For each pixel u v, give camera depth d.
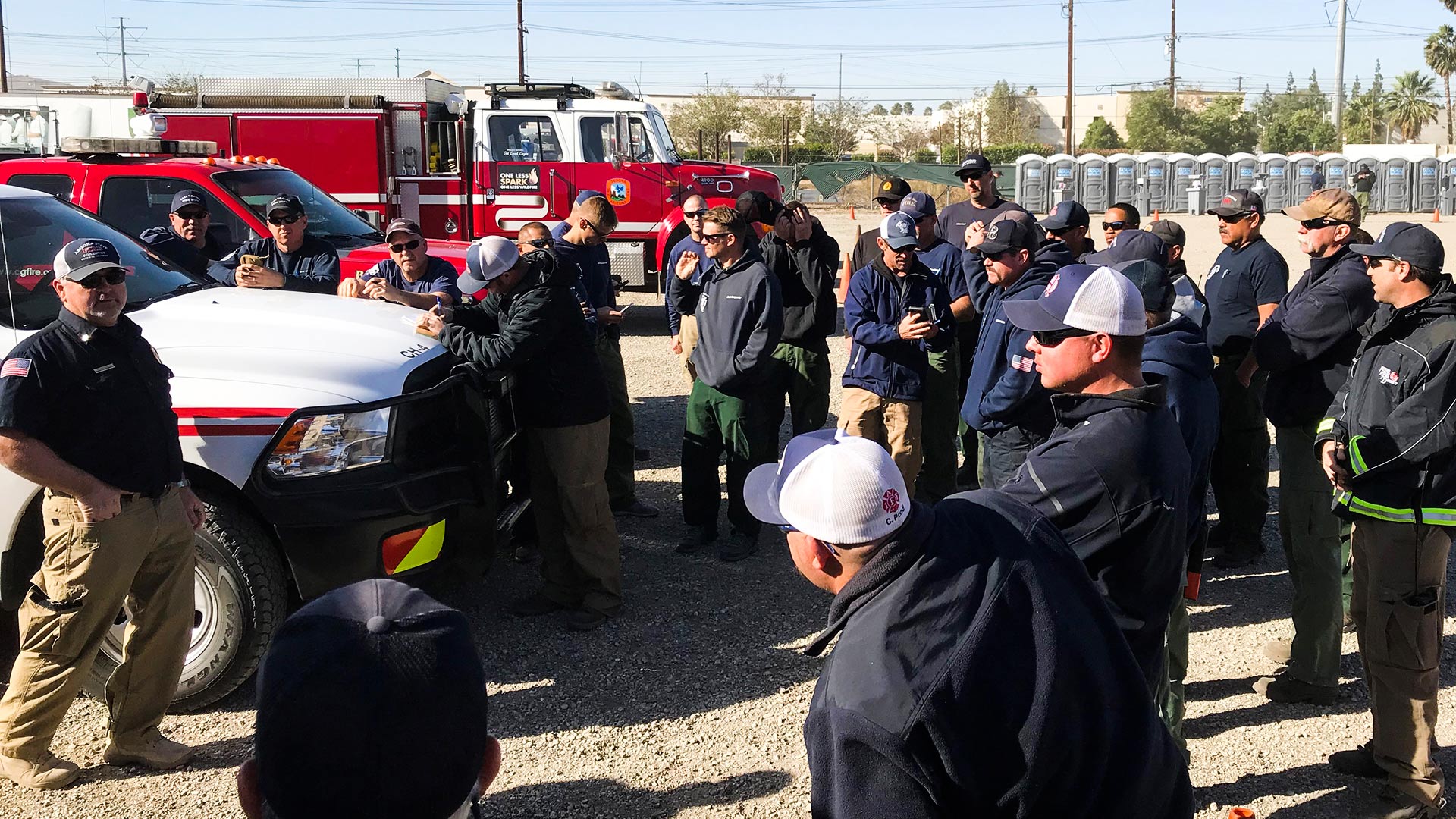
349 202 12.53
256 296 4.83
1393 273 3.23
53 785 3.47
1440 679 4.23
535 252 4.49
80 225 4.86
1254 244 5.39
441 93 13.14
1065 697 1.83
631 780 3.57
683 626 4.74
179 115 12.29
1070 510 2.48
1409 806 3.32
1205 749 3.79
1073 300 2.55
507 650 4.53
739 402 5.36
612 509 6.20
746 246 5.29
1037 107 98.12
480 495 4.31
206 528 3.81
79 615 3.32
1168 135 79.19
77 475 3.17
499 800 3.46
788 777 3.58
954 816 1.84
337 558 3.85
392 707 1.32
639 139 13.18
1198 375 3.21
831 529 1.86
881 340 5.35
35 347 3.14
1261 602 5.06
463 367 4.36
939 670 1.80
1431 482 3.17
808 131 60.94
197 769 3.62
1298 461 4.00
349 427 3.90
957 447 6.80
